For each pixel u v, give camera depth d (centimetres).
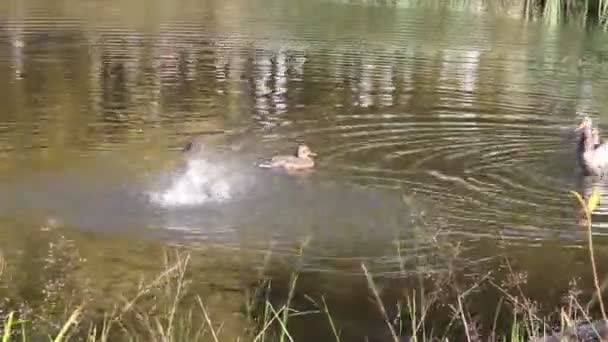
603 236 930
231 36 2081
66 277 773
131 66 1700
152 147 1177
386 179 1088
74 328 660
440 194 1041
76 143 1177
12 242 841
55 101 1406
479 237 916
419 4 2777
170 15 2386
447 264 842
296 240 886
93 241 855
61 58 1744
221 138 1234
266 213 951
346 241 884
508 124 1370
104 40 1955
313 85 1600
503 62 1880
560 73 1783
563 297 778
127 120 1312
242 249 855
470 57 1922
